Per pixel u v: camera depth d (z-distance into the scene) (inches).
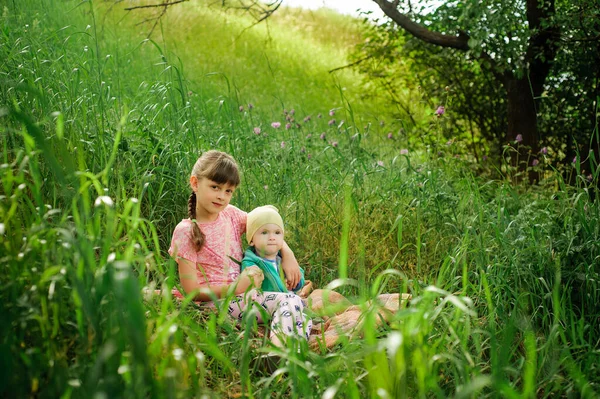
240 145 228.8
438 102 374.9
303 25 804.6
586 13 288.8
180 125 207.2
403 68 424.2
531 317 129.6
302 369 95.2
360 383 94.0
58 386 78.6
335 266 183.0
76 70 193.2
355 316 145.7
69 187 144.3
